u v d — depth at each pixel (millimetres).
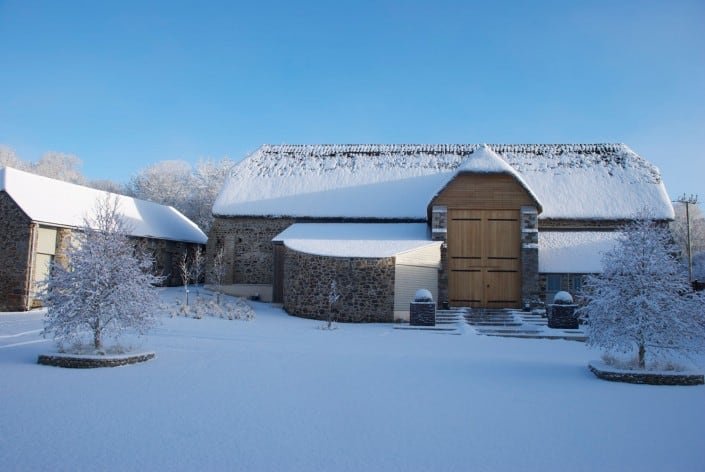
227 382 10422
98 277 12430
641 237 12242
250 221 30562
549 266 26156
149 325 13125
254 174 32938
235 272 30375
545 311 24547
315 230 28391
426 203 30156
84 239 13062
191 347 14469
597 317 11961
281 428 7703
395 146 34406
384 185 31344
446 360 13438
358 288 23359
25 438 7121
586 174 30562
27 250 24688
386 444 7117
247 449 6844
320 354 13852
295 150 34938
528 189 25906
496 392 10062
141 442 7035
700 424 8172
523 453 6855
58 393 9406
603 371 11281
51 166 63656
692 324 11375
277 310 26375
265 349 14453
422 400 9375
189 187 57438
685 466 6496
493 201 26328
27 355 13016
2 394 9297
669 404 9320
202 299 26516
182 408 8594
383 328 21125
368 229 28359
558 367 12719
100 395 9312
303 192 31312
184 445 6949
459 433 7613
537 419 8344
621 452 6934
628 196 28906
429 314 21141
